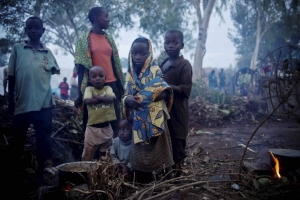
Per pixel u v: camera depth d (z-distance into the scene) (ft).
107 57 12.07
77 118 11.96
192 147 16.92
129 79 9.53
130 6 32.60
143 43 9.20
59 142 14.07
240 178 9.80
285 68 11.32
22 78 10.86
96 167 8.70
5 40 30.12
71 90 42.27
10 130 14.23
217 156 14.62
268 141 18.06
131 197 7.96
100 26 12.11
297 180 9.55
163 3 40.45
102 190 8.22
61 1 27.50
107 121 11.05
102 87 11.22
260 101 30.76
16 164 11.62
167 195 8.50
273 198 8.52
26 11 27.94
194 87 35.70
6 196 9.51
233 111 28.37
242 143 17.89
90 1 31.48
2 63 36.76
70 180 8.63
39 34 11.32
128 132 10.12
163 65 11.00
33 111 10.85
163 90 8.89
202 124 26.40
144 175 9.95
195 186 9.05
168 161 9.21
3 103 17.13
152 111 8.94
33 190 10.07
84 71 11.68
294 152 10.87
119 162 10.21
